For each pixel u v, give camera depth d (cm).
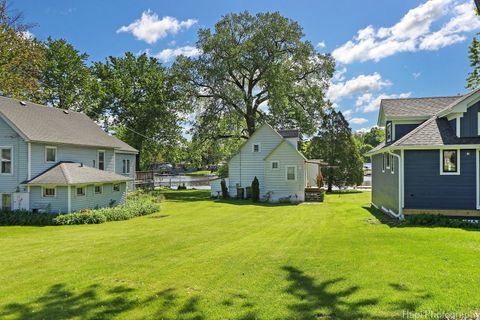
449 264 636
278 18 3009
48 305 495
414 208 1280
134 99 3725
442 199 1253
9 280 625
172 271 656
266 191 2481
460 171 1236
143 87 3694
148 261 743
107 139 2405
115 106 3662
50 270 691
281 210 1873
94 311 468
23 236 1180
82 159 2059
